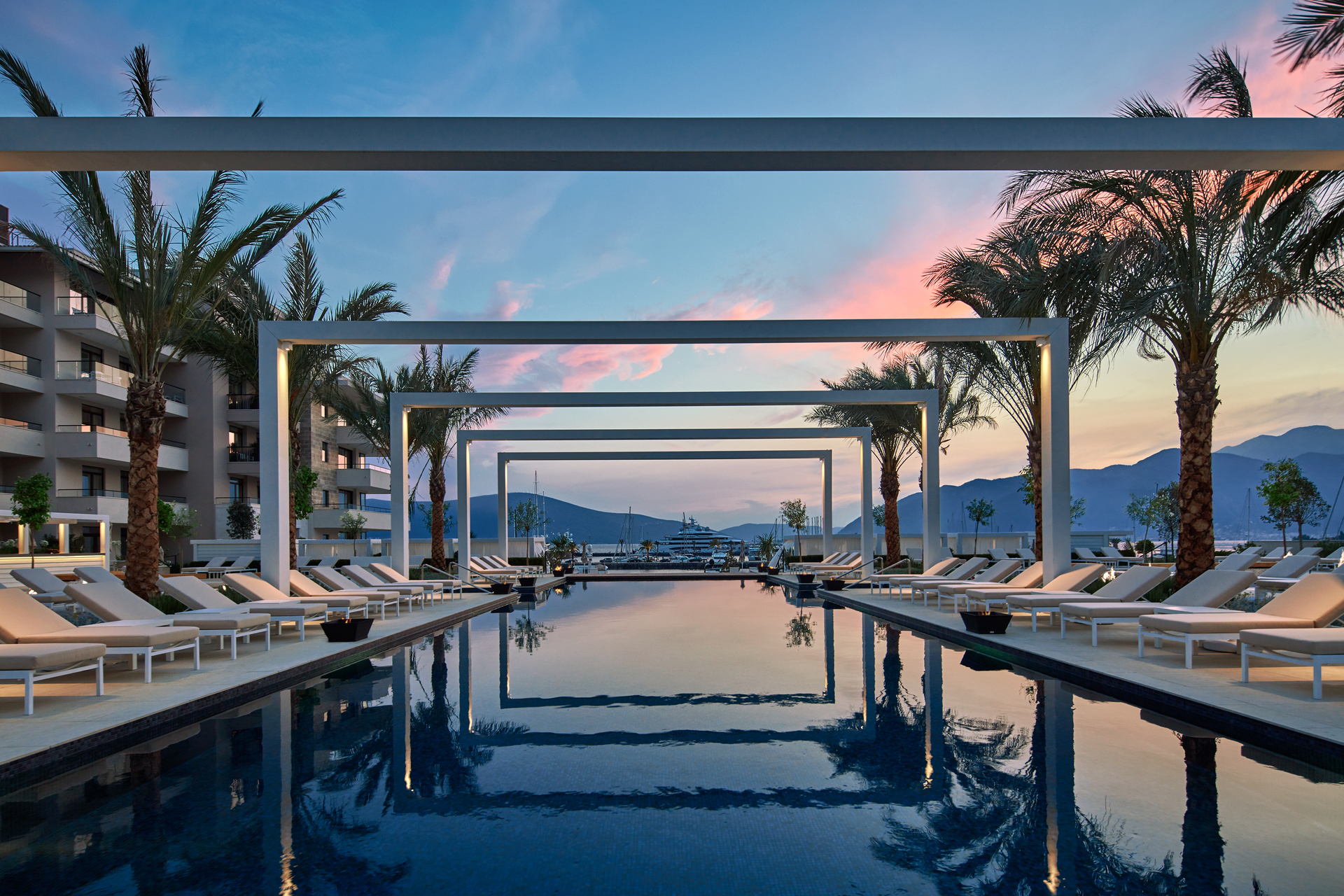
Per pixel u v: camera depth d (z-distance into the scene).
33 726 4.53
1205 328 9.53
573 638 9.34
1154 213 9.47
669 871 2.78
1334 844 2.98
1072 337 11.48
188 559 26.73
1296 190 7.76
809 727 4.86
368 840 3.10
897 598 13.91
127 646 5.87
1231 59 8.79
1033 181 10.09
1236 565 13.02
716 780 3.81
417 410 19.05
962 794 3.60
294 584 10.70
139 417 10.30
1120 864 2.80
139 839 3.14
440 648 8.70
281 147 6.03
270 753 4.41
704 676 6.70
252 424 29.34
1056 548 11.02
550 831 3.18
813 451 23.88
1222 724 4.75
